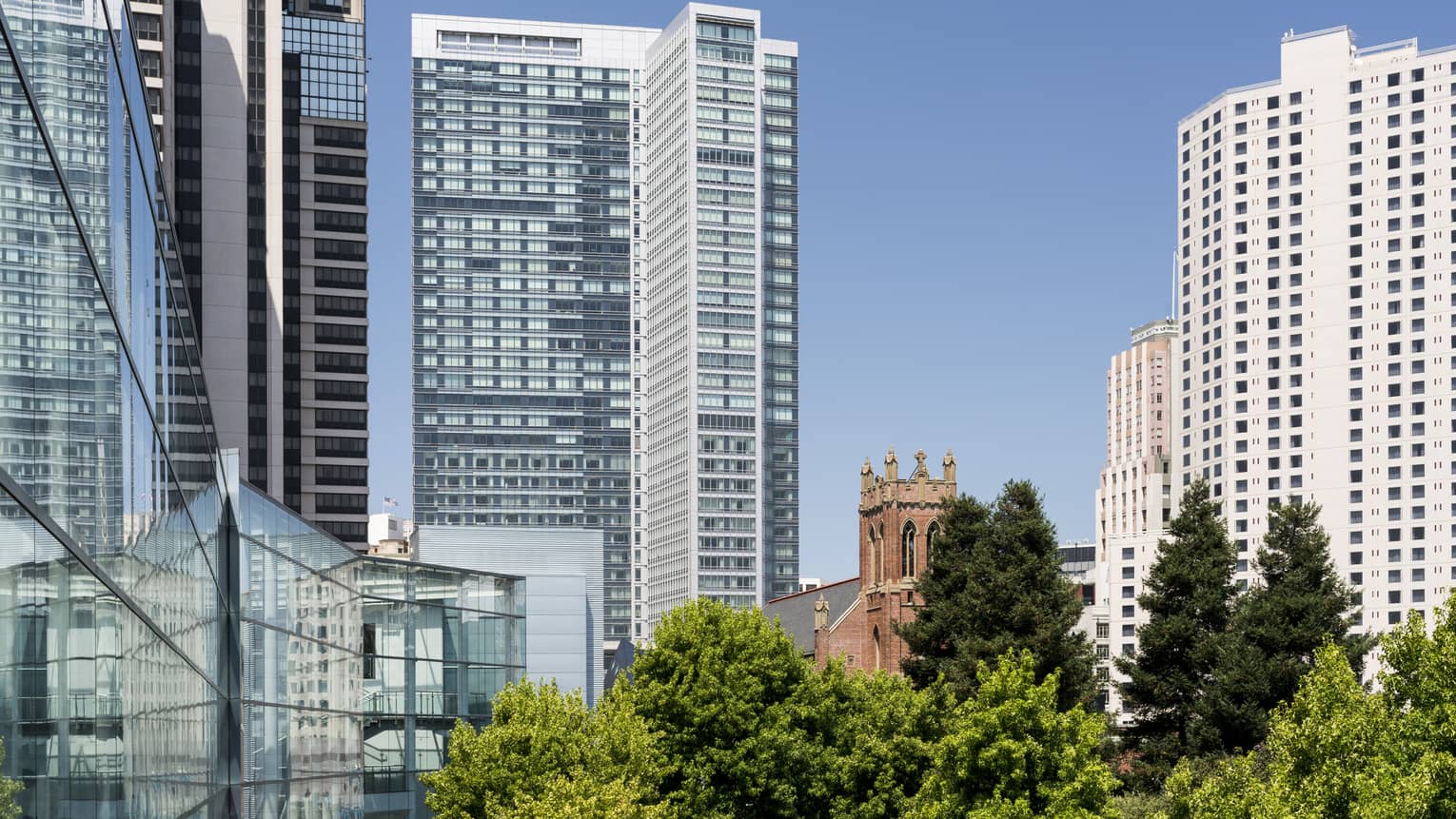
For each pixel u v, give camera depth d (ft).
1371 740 121.70
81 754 65.46
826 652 460.96
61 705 61.31
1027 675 181.16
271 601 181.06
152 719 90.12
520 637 274.98
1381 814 107.55
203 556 130.31
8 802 52.13
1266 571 269.23
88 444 68.08
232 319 591.37
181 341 112.47
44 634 58.34
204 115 594.65
